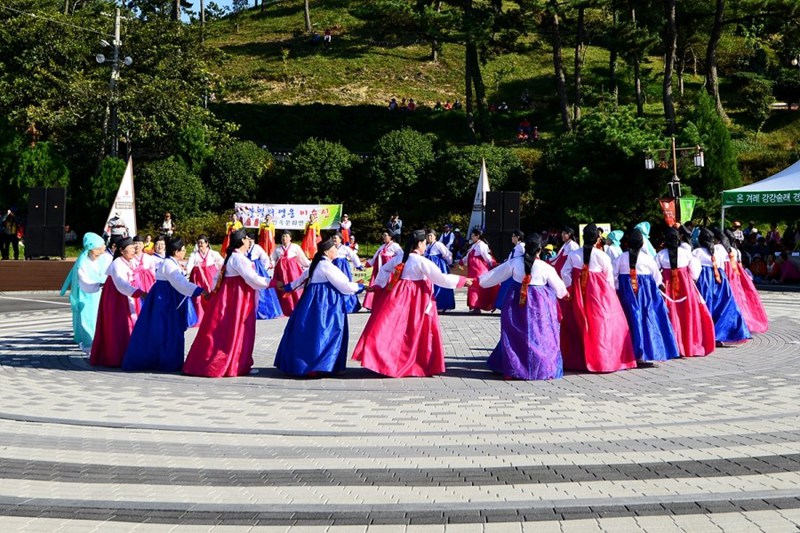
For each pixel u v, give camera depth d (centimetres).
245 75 5884
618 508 527
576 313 1059
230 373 1041
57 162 3516
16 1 3766
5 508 531
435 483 586
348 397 907
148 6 5809
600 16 5691
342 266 1767
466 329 1517
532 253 1009
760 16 4153
